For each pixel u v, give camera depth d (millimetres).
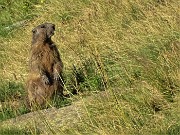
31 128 12188
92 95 13000
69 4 22125
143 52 14758
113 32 17469
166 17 16375
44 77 14484
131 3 19266
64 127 11711
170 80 12680
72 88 14969
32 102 14633
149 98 12016
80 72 15781
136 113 11609
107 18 19250
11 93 16500
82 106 12438
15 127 12531
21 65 18391
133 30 16859
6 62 19297
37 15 23422
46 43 14719
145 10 18781
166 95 12242
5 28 23172
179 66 13133
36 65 14625
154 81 12758
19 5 24891
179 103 11500
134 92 12328
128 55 14859
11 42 20938
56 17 21953
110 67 14797
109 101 12016
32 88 14648
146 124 11211
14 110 14453
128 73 13727
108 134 10805
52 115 12844
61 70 14797
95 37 17594
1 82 17297
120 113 11430
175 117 11109
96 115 11859
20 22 23438
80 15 21016
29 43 20219
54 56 14688
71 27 20297
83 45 17469
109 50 16141
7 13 24969
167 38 15164
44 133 11688
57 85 14656
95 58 13852
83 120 11781
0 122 13281
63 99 14398
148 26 16281
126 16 18781
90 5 21203
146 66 13383
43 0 23781
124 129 11023
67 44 18016
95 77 14781
